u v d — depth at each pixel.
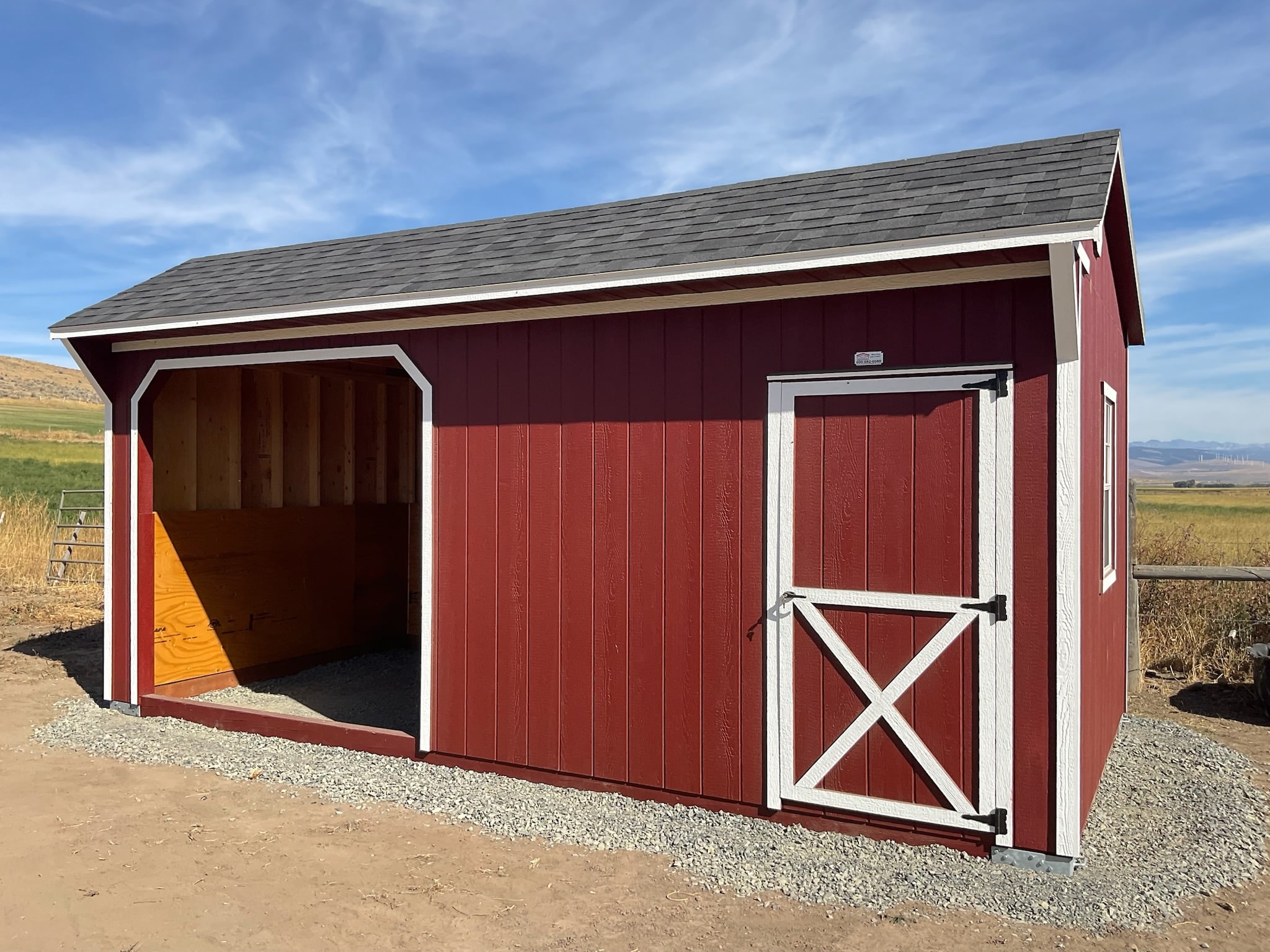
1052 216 4.08
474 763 6.05
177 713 7.31
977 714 4.61
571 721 5.70
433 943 3.87
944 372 4.67
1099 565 5.68
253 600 8.91
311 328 6.53
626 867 4.61
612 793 5.59
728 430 5.24
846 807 4.91
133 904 4.20
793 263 4.58
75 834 5.04
